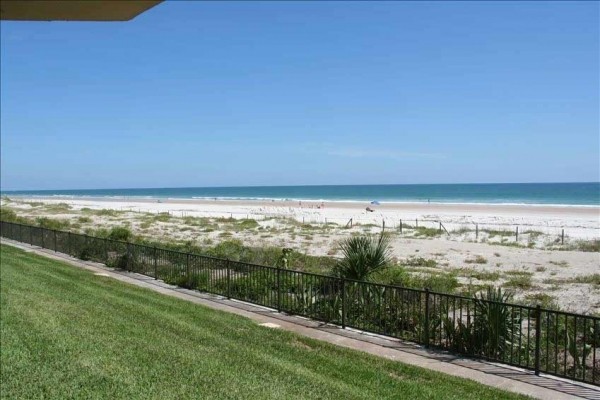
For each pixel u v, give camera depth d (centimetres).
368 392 661
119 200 12488
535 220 5231
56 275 1545
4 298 1110
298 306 1179
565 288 1596
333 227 4019
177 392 638
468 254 2438
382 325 1050
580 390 718
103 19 246
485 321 868
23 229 2602
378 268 1307
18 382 653
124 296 1271
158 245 2322
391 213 6562
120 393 630
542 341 926
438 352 895
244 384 669
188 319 1040
